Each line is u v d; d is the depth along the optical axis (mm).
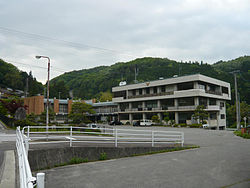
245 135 22188
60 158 10758
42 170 9039
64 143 13062
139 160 10469
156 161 10039
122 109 58281
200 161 9766
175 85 46594
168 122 46906
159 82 48812
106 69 156125
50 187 6305
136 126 45000
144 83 52125
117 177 7262
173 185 6273
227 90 52844
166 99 48469
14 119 32656
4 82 89562
